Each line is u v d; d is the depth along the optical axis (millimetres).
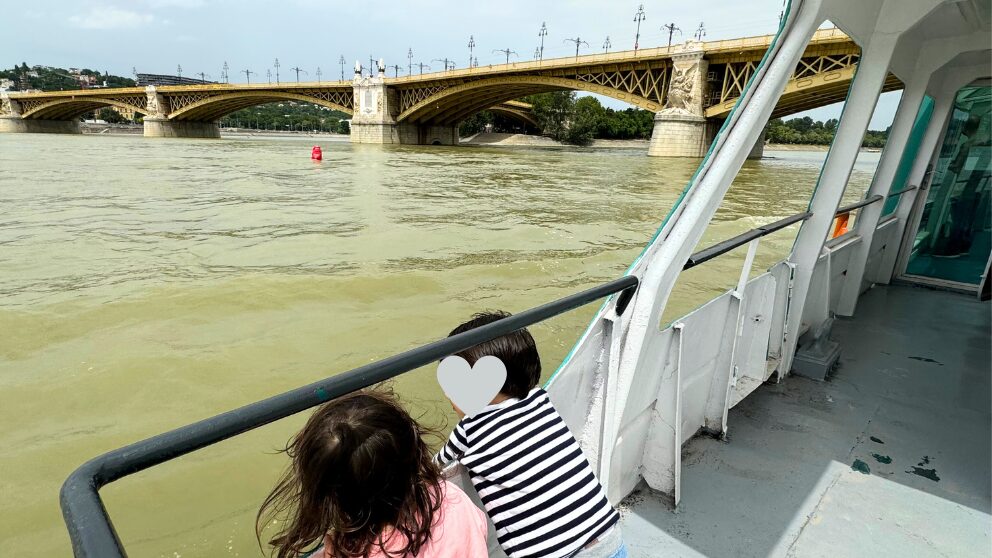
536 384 1508
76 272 9250
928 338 4164
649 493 2379
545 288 8961
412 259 10414
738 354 3164
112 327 7008
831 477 2535
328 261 10180
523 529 1359
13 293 8109
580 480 1423
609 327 1892
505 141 87125
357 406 1068
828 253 3795
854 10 2719
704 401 2797
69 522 662
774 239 13758
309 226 13281
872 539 2174
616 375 1929
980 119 5039
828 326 3838
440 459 1502
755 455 2682
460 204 17469
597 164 38781
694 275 10266
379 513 1036
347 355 6355
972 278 5387
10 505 3930
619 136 100625
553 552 1347
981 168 5133
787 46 2184
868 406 3176
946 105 4895
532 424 1420
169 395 5445
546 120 91688
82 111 93500
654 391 2256
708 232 14289
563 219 15062
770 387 3367
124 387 5551
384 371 1033
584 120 92375
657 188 23516
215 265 9805
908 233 5520
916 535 2201
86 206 15297
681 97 45594
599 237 12844
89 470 756
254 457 4328
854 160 3201
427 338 6859
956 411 3137
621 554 1445
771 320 3162
